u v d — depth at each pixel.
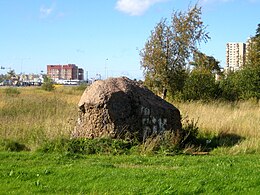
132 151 13.56
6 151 13.54
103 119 14.55
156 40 32.41
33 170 10.24
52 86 57.75
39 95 39.94
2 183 9.20
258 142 14.94
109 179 9.51
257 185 9.16
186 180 9.32
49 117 19.05
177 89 33.03
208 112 21.20
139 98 14.95
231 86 35.56
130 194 8.48
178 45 32.38
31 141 14.55
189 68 34.06
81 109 15.04
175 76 32.59
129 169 10.63
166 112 15.07
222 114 20.64
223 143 15.30
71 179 9.53
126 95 14.81
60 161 11.65
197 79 33.69
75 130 15.08
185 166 11.34
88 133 14.64
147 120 14.80
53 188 8.88
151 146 13.69
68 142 13.75
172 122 15.16
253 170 10.38
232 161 12.02
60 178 9.61
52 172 10.05
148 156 13.02
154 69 32.56
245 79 35.16
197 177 9.56
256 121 18.69
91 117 14.70
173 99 32.19
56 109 22.67
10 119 18.89
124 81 15.46
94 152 13.47
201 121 17.84
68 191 8.73
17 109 23.81
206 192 8.69
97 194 8.48
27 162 11.39
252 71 35.09
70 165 11.00
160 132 14.78
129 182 9.25
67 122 16.66
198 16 32.53
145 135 14.60
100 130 14.54
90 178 9.57
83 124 14.86
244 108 26.19
